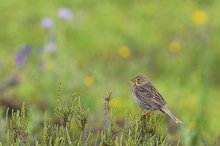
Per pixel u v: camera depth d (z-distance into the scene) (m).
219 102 14.46
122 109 13.30
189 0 20.66
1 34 19.05
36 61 16.30
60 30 16.86
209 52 15.95
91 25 19.17
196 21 18.27
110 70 16.41
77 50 17.72
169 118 12.13
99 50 17.73
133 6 20.75
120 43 18.11
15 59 15.28
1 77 15.53
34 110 12.44
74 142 6.88
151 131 7.20
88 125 11.79
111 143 6.86
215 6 20.38
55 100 13.03
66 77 13.50
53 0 21.12
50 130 6.99
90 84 13.95
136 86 9.64
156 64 16.75
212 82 15.78
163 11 20.17
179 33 18.47
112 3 21.06
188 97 14.47
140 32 18.77
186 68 16.27
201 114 11.80
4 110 13.23
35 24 19.58
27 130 7.07
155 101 9.34
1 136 11.06
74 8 20.48
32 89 14.53
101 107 12.73
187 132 11.09
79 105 7.03
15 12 20.34
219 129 12.61
